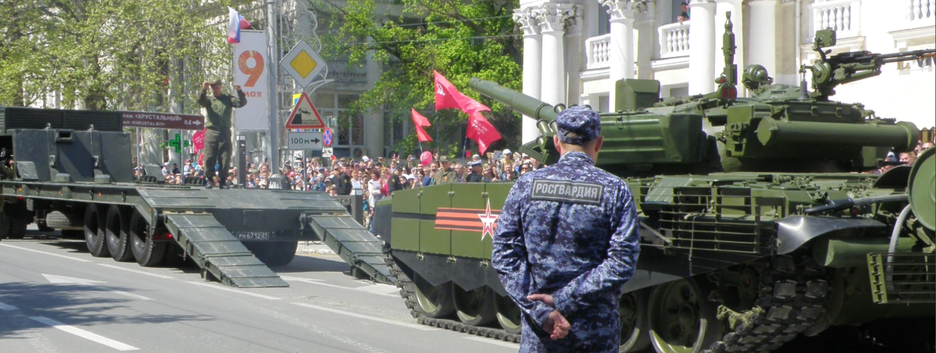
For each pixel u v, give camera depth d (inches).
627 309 358.0
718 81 383.2
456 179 735.1
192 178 760.3
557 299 186.7
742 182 318.7
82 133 781.3
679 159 366.3
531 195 192.5
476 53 1328.7
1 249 734.5
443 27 1429.6
